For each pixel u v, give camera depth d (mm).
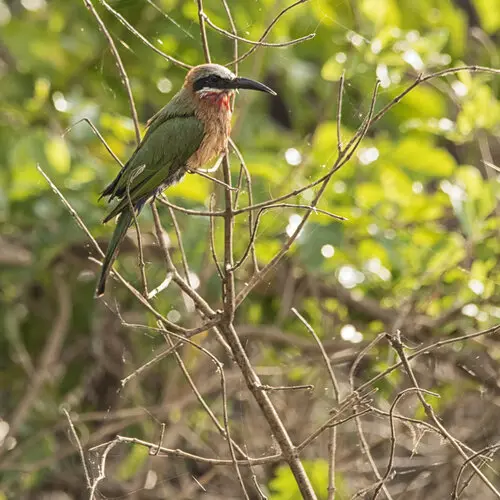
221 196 11742
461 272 12055
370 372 12195
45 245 12492
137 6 12523
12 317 13461
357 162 12359
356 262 12414
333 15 13102
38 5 15094
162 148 9570
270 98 15531
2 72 14812
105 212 12500
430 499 11844
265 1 12977
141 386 13758
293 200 11805
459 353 11953
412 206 12445
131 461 13164
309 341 12461
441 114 13562
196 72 9703
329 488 8461
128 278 13172
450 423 12055
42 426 13422
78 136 12734
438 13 14398
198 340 12219
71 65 14195
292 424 12469
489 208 11844
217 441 12977
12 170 12773
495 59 13711
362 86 12531
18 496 13445
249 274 12617
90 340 13797
